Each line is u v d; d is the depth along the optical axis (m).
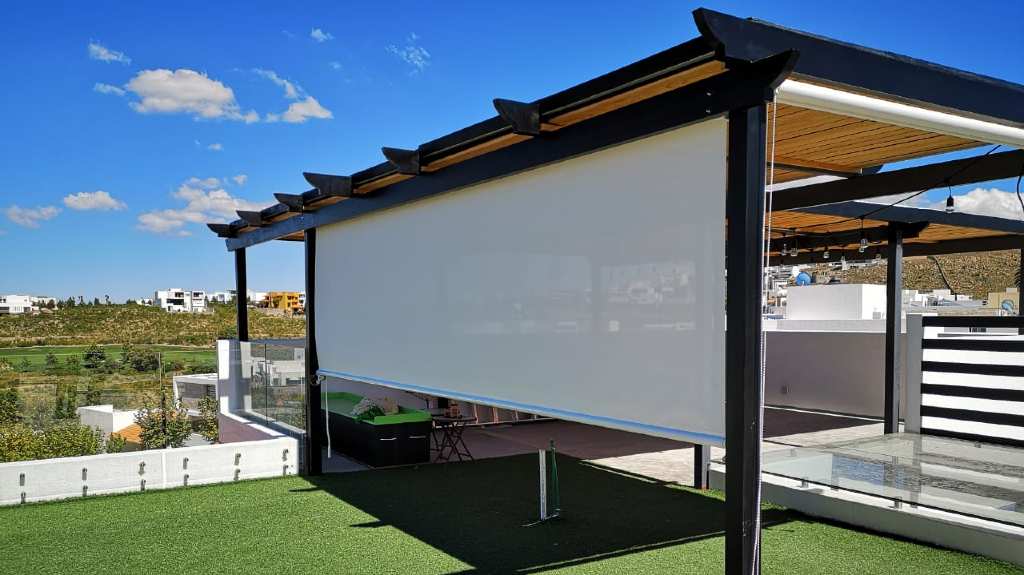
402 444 8.26
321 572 4.66
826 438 9.48
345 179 6.75
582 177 4.30
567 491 6.91
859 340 11.73
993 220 8.92
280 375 9.27
